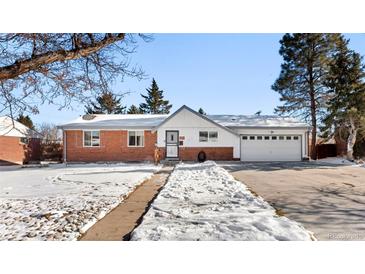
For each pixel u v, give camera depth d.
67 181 11.76
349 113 20.41
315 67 25.98
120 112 32.09
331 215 6.02
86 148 22.92
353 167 17.72
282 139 23.22
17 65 5.24
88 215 6.02
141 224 5.29
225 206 6.64
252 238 4.54
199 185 9.77
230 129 22.83
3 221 5.70
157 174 14.48
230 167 17.64
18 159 23.67
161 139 22.73
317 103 26.02
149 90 53.47
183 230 4.90
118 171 15.61
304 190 9.29
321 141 26.81
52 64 6.42
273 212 6.07
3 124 9.61
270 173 14.33
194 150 22.78
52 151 26.47
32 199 8.00
